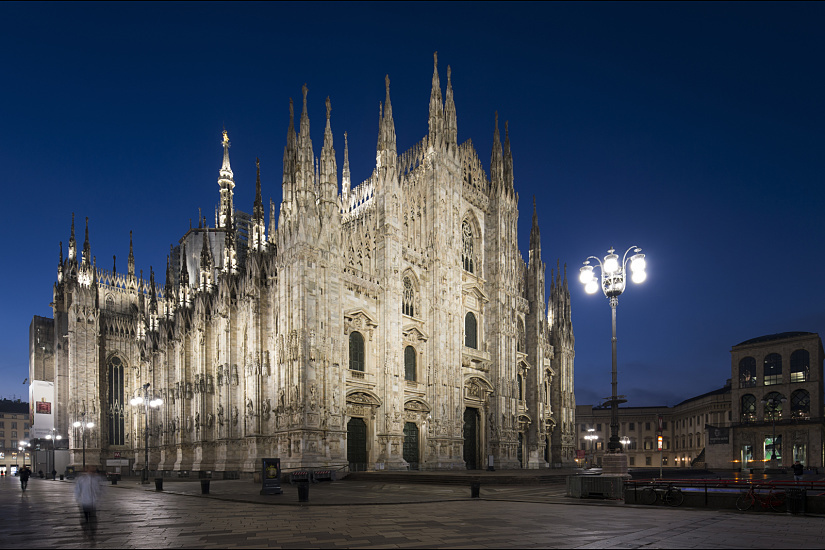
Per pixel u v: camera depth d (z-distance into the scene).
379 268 59.56
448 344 65.00
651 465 137.12
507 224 77.94
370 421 56.34
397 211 61.59
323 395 50.94
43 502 32.91
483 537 17.95
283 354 52.25
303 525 20.91
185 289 82.50
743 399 110.25
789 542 17.12
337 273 54.34
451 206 68.38
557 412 87.50
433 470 59.19
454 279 67.12
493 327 72.75
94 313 91.25
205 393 70.06
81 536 18.62
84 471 20.48
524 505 28.84
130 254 107.19
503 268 75.25
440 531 19.23
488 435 69.75
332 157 56.16
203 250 79.25
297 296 51.50
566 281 92.69
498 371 71.12
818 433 98.81
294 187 55.91
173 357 82.12
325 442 50.41
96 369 90.00
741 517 23.61
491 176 77.81
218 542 17.16
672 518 23.14
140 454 87.69
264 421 56.22
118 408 94.81
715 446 110.94
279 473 35.44
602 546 16.31
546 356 86.75
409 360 62.28
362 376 56.09
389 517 23.42
